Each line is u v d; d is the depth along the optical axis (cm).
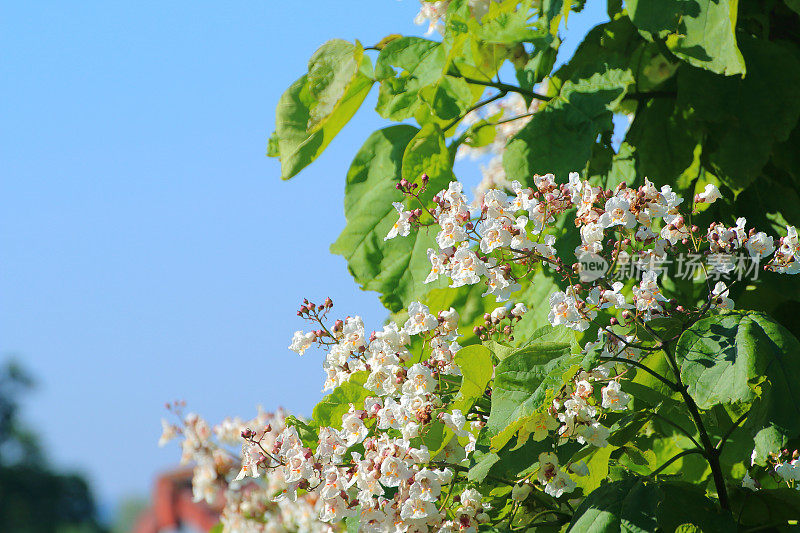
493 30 325
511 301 324
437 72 331
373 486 283
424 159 330
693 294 322
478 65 332
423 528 283
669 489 283
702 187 329
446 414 283
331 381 301
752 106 319
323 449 287
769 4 327
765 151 317
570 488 283
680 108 327
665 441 317
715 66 303
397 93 333
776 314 324
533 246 281
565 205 282
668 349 282
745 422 285
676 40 306
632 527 277
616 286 278
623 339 281
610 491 282
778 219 323
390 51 333
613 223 276
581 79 325
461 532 284
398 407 284
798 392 275
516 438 289
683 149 330
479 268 282
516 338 320
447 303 331
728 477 307
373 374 291
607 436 280
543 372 280
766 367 276
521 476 290
